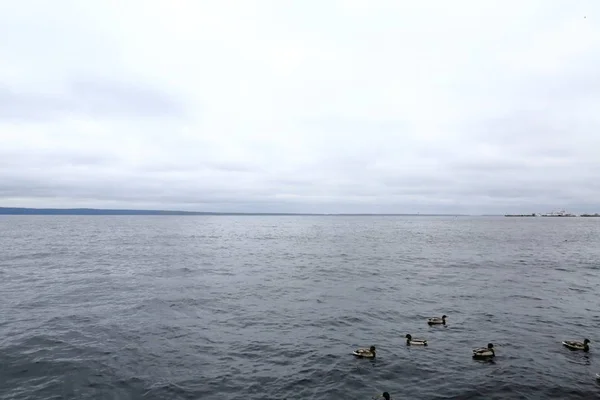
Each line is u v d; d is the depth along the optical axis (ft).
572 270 190.49
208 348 82.94
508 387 65.51
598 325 99.96
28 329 92.63
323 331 95.09
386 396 62.18
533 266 204.23
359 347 84.38
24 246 294.46
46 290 136.05
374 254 264.31
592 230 606.55
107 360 75.56
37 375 68.85
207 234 477.36
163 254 252.01
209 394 63.16
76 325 96.43
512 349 82.84
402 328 97.71
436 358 78.07
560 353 80.48
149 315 106.32
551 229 639.35
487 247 312.50
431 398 62.28
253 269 192.75
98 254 246.06
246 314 109.29
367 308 116.88
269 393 63.77
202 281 157.48
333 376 70.03
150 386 65.51
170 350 81.41
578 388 65.10
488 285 152.25
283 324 100.48
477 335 92.12
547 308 116.67
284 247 315.37
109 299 123.85
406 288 146.72
